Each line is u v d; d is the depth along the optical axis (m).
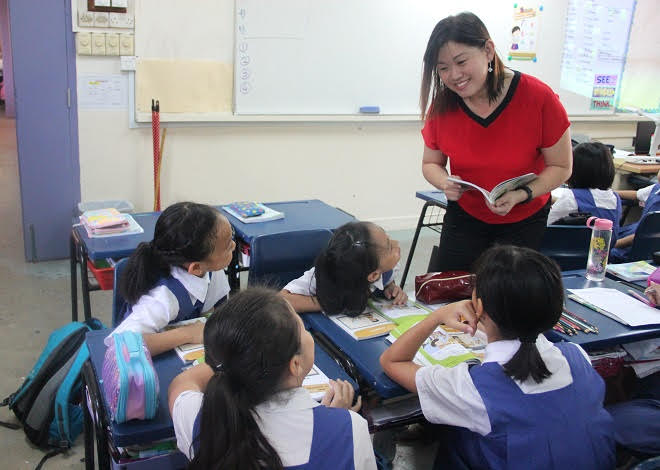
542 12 4.90
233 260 2.75
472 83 1.88
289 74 4.22
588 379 1.31
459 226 2.26
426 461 2.16
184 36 3.87
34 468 2.06
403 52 4.54
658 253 2.32
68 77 3.67
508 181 1.92
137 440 1.21
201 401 1.14
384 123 4.69
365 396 1.68
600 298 1.95
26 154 3.71
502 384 1.25
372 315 1.82
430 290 1.93
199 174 4.20
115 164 3.93
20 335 2.94
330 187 4.66
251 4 3.98
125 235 2.55
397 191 4.93
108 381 1.25
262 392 1.03
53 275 3.71
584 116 5.39
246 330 1.01
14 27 3.49
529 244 2.20
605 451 1.28
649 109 5.64
